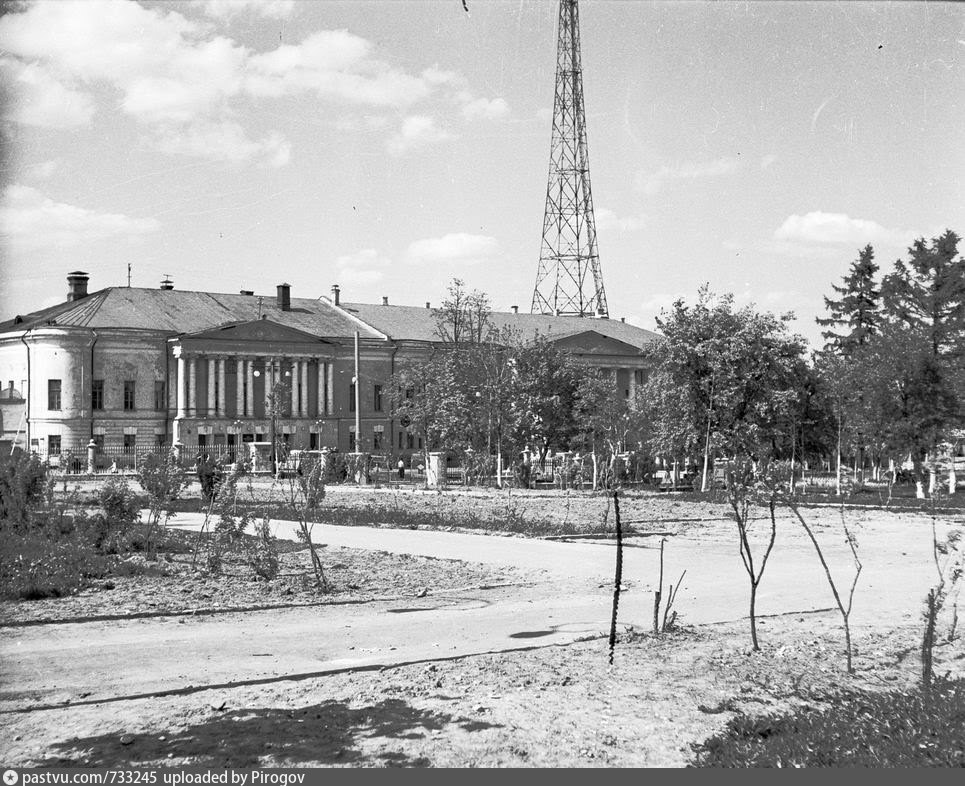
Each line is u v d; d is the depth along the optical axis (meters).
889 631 13.02
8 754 7.63
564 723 8.48
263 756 7.56
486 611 14.30
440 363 66.06
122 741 7.88
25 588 15.20
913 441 45.81
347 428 87.69
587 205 100.81
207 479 36.44
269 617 13.75
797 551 22.81
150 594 15.49
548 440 60.25
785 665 10.87
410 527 27.53
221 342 80.69
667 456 55.09
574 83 90.06
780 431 51.66
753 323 52.34
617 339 99.19
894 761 7.52
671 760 7.58
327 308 95.00
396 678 10.05
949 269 56.84
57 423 74.38
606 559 20.66
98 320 77.69
